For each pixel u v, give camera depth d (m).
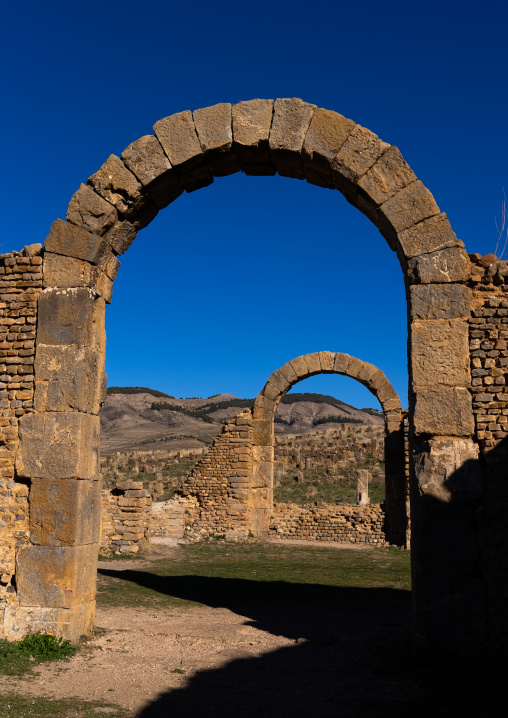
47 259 8.91
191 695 6.25
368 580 14.36
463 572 7.46
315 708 5.87
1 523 8.34
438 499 7.66
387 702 5.97
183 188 9.88
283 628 9.27
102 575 13.74
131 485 17.83
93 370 8.91
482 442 7.82
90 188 9.17
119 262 9.78
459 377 8.00
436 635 7.38
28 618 8.02
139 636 8.56
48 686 6.45
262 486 22.31
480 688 6.25
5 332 8.83
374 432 43.91
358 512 22.59
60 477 8.29
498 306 8.16
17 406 8.62
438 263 8.29
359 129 8.95
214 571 15.06
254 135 9.13
